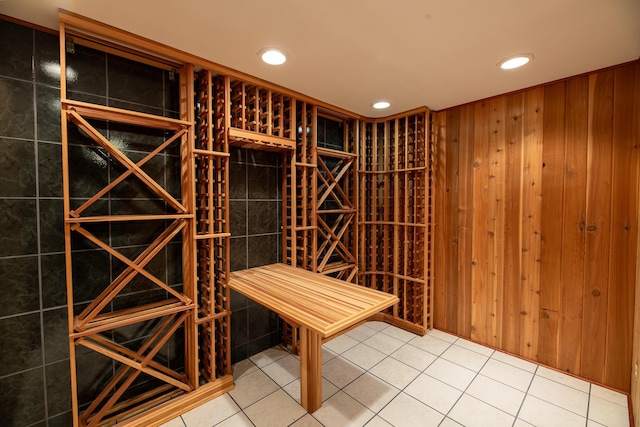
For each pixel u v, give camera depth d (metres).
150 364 1.87
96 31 1.50
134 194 1.85
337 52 1.74
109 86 1.74
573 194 2.15
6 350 1.49
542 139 2.27
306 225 2.58
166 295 2.00
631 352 1.94
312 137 2.59
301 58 1.82
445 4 1.30
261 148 2.39
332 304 1.66
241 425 1.74
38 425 1.59
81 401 1.72
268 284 2.03
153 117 1.69
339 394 2.02
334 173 2.98
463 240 2.77
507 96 2.44
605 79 1.99
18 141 1.49
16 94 1.48
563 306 2.22
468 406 1.89
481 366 2.34
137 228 1.87
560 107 2.18
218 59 1.84
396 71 2.01
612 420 1.75
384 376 2.22
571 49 1.72
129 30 1.53
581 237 2.12
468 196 2.72
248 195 2.45
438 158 2.92
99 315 1.72
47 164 1.57
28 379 1.55
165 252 2.00
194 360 1.92
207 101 1.93
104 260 1.76
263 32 1.54
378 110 2.87
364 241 3.15
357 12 1.36
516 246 2.44
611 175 1.99
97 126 1.71
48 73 1.55
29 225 1.53
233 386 2.08
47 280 1.59
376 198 3.19
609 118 1.99
